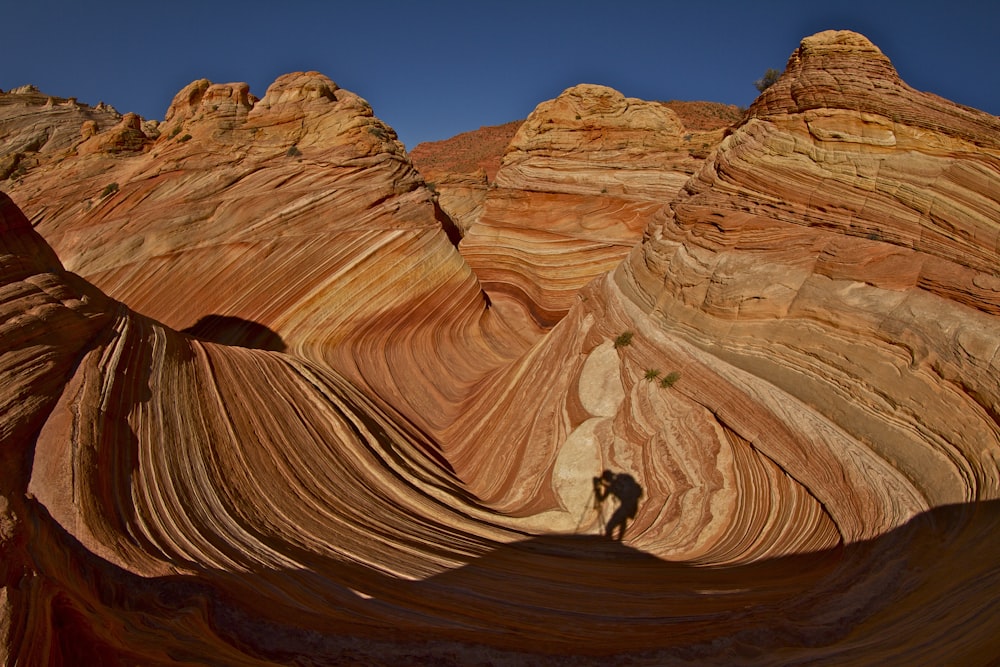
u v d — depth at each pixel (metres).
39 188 18.77
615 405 9.85
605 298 12.19
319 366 13.28
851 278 7.94
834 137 8.88
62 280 7.94
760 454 8.01
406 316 16.70
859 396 7.20
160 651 3.92
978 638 3.58
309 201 16.08
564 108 23.53
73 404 6.37
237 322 15.45
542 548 7.84
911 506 6.04
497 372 14.90
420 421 13.77
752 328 8.79
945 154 7.87
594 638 4.80
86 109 33.16
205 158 16.56
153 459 6.65
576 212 22.66
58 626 3.73
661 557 7.31
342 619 4.96
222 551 5.76
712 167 11.32
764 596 5.44
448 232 23.33
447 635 4.73
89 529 5.13
